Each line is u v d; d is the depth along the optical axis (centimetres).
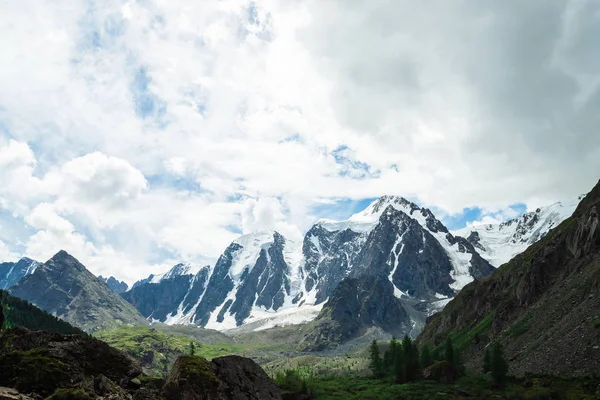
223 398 4759
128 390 4544
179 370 4856
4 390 3622
